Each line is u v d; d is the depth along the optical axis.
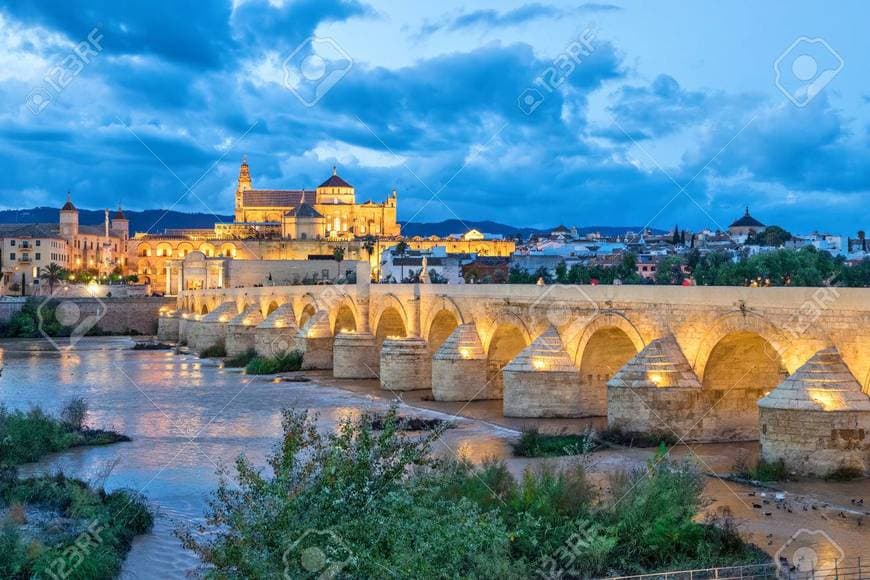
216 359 133.00
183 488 47.00
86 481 46.88
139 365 122.94
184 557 36.19
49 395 87.69
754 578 30.08
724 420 54.66
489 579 27.83
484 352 77.38
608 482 42.94
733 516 37.91
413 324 89.94
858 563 31.12
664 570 31.38
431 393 83.69
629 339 65.62
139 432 64.31
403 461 25.55
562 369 65.38
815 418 43.78
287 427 27.47
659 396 54.03
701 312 54.25
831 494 41.22
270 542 23.30
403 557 23.25
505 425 62.94
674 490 35.03
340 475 24.55
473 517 27.44
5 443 54.69
